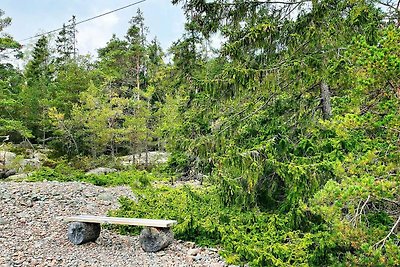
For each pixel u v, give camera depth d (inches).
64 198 373.4
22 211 315.3
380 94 163.9
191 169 376.5
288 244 197.3
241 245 210.8
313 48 255.9
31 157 852.6
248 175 229.1
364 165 154.5
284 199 255.6
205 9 292.7
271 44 259.0
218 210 259.1
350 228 152.7
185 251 237.5
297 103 273.4
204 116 305.4
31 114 1019.3
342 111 202.2
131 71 1250.6
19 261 208.2
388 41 149.4
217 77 267.3
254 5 282.7
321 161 227.3
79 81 1005.2
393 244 139.9
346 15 241.4
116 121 880.9
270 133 264.5
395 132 159.2
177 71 381.4
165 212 274.4
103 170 725.9
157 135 784.9
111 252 234.2
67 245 242.7
